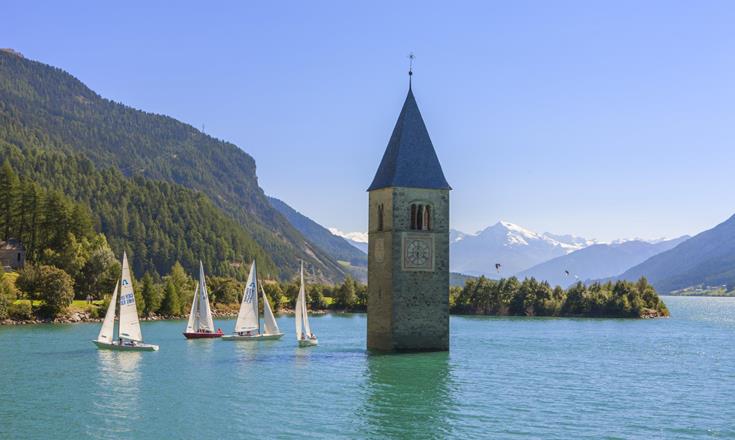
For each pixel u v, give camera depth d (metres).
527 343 158.75
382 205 121.19
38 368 106.69
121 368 106.88
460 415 76.88
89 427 71.44
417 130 122.31
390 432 69.94
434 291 119.50
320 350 129.38
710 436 70.31
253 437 68.00
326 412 77.50
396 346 118.25
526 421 74.75
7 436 68.31
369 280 124.81
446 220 120.38
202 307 160.50
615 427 73.06
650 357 133.25
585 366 117.25
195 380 96.06
